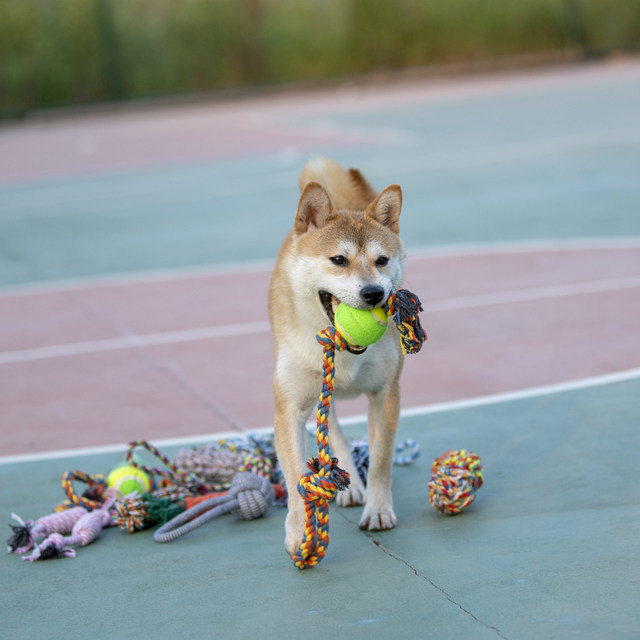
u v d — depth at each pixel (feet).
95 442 33.09
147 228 77.25
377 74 209.26
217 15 204.74
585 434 29.94
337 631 19.24
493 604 19.83
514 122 124.06
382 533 24.49
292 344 24.61
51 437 33.91
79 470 30.35
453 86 188.03
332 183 29.89
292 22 208.74
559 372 36.58
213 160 114.32
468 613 19.53
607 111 125.39
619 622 18.62
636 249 56.13
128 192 97.09
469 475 24.99
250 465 27.73
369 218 25.52
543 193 77.10
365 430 32.55
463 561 22.15
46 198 97.86
